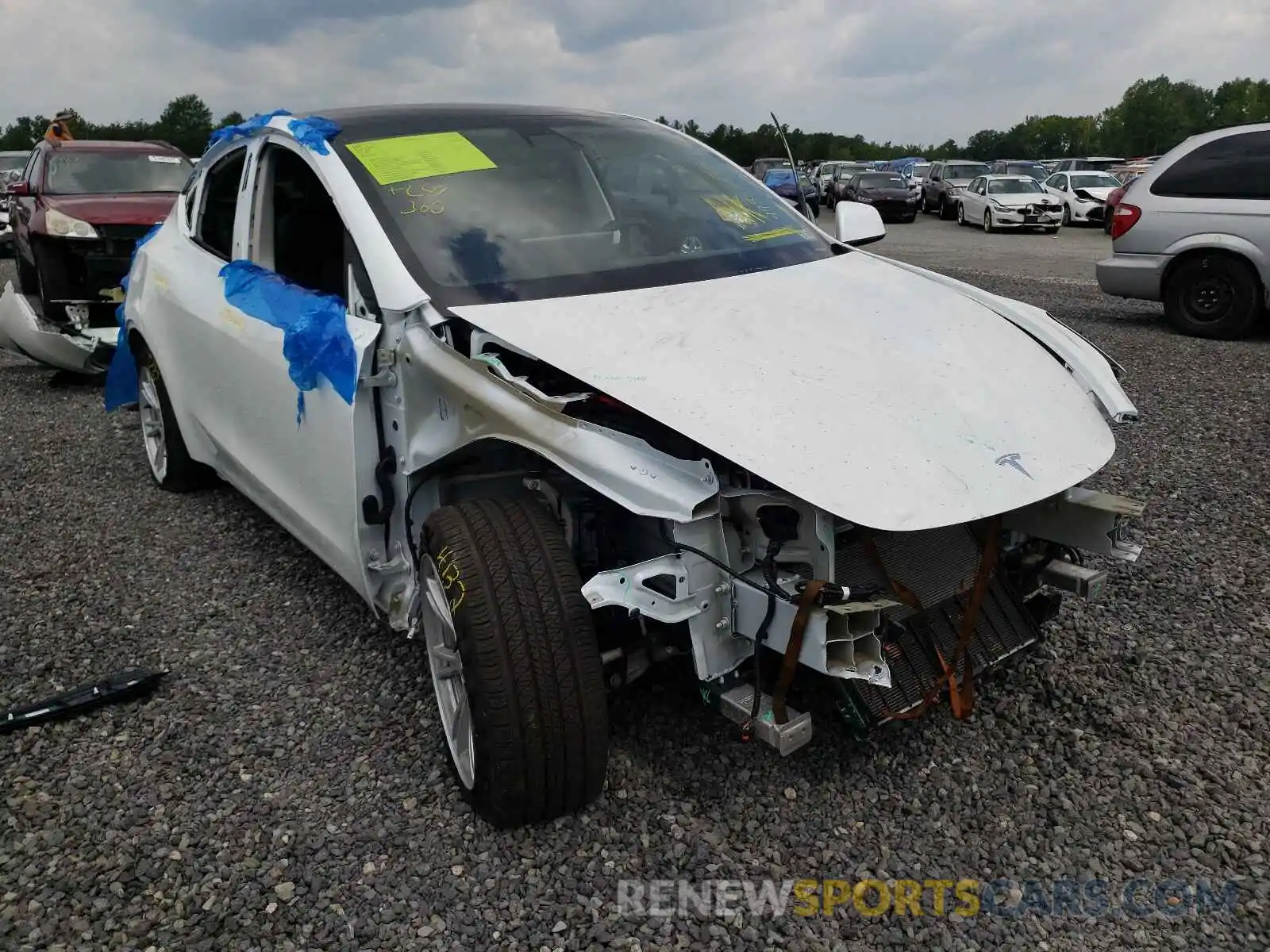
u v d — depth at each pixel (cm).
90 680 352
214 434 446
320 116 374
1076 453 277
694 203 378
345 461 310
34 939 234
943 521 233
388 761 300
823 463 237
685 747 297
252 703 335
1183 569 422
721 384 256
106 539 482
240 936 236
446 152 352
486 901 244
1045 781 285
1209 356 842
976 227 2509
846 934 234
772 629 238
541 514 266
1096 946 229
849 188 2869
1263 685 333
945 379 281
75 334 809
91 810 281
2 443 653
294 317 345
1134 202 963
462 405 274
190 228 484
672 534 244
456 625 250
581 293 306
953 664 281
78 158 1030
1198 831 264
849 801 276
